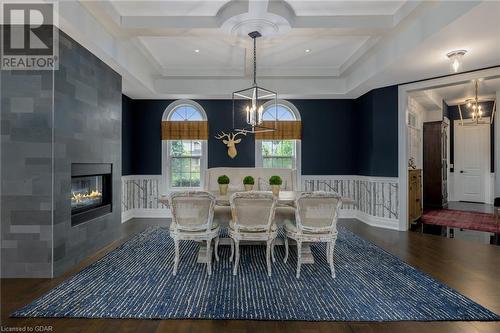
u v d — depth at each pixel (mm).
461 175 7762
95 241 3484
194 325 1967
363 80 4621
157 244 3848
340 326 1967
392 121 4875
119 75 4113
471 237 4266
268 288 2520
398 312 2131
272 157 6008
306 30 3373
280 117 5992
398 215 4797
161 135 5898
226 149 5930
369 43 3941
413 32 3234
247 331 1904
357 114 5820
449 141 7855
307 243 3197
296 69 5203
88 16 2990
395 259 3283
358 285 2590
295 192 3758
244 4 2957
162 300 2289
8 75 2689
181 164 6012
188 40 4047
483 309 2176
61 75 2811
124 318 2039
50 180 2709
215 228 2988
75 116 3053
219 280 2682
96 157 3480
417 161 6430
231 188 4383
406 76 4316
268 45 4078
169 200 2768
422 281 2678
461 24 2699
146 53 4352
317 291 2467
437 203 6750
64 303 2232
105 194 3850
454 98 6914
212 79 5473
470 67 3895
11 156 2705
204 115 5918
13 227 2715
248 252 3520
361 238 4199
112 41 3535
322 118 5945
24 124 2695
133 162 5895
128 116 5688
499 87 5879
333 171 5930
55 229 2752
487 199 7371
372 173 5148
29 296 2348
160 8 3156
